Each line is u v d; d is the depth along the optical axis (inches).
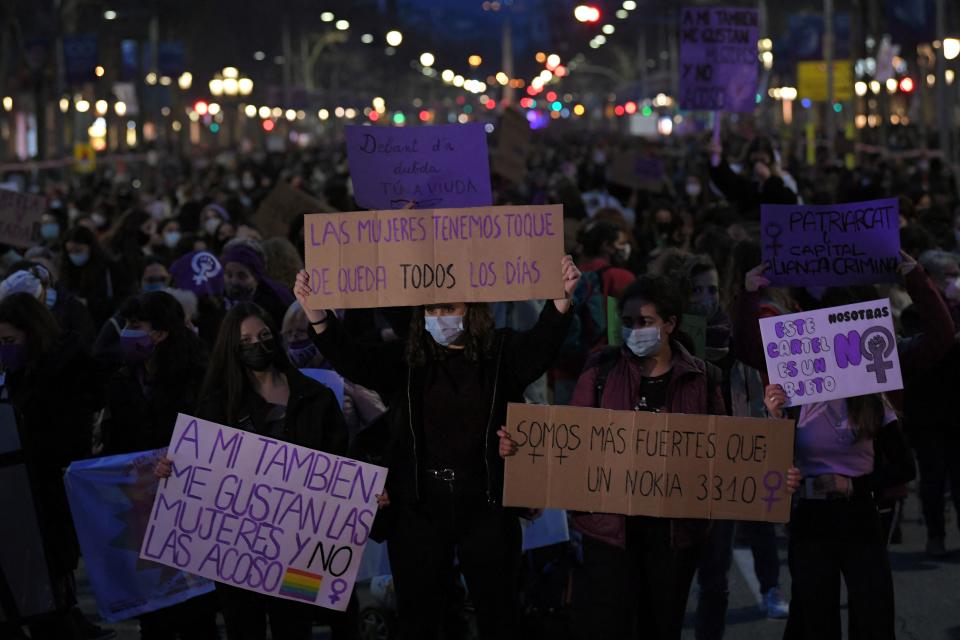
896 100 2524.6
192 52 3410.4
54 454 294.5
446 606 303.4
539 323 260.2
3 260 501.0
